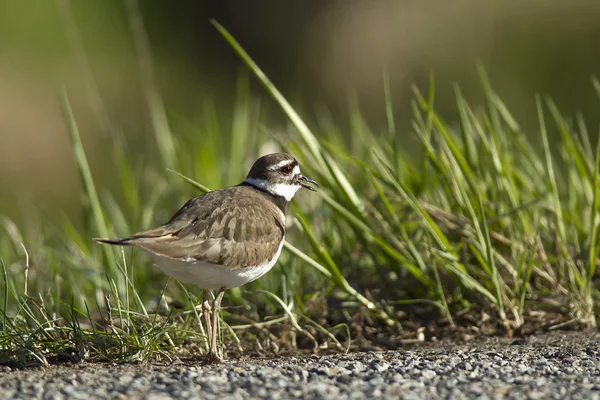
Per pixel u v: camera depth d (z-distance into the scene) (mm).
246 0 32219
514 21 29328
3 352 9797
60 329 10227
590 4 29375
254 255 10109
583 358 9617
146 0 33219
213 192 10711
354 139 15578
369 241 12266
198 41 32562
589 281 11547
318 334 11562
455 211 12547
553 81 27500
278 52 31359
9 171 27344
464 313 11797
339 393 8203
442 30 29719
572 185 12984
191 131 18438
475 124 12625
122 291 12383
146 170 16297
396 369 9125
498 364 9383
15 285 12742
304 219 11398
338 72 30234
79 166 13258
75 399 8016
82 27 32250
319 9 31328
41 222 16219
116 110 29469
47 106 29594
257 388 8312
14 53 31406
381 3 30672
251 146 15922
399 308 12094
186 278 9961
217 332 10875
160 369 9273
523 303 11648
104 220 13492
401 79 29109
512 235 11914
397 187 11430
